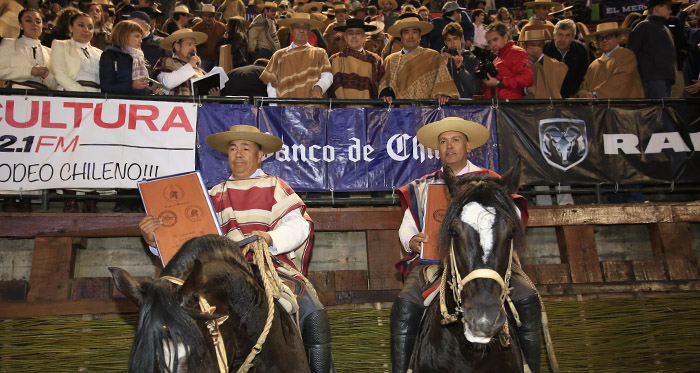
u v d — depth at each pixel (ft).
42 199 18.63
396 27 22.35
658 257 20.02
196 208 11.28
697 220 20.13
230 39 26.45
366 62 22.88
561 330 18.75
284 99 20.13
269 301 9.71
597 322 18.92
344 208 19.30
